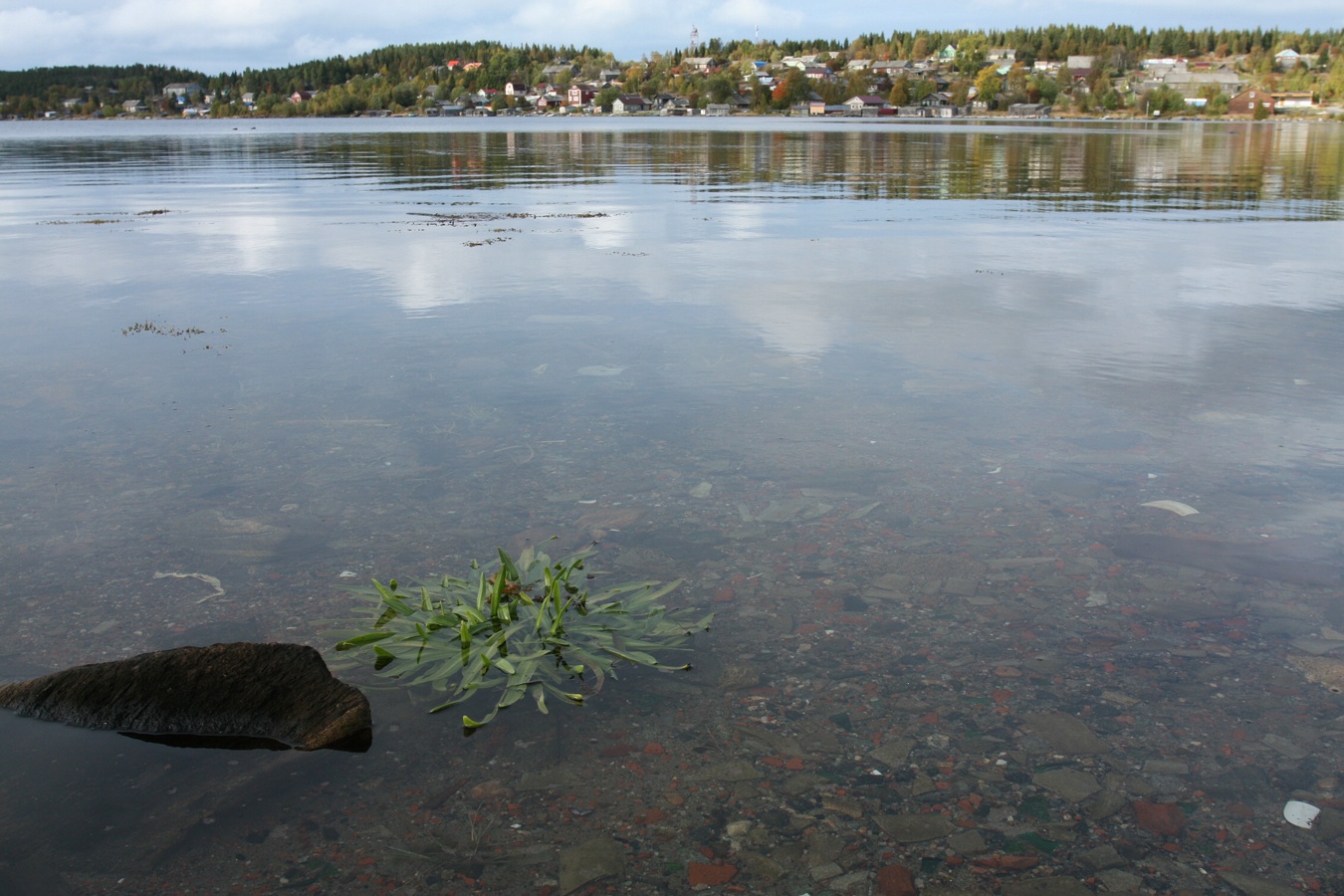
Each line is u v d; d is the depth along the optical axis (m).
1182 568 3.45
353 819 2.21
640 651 2.90
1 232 13.49
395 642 2.91
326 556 3.52
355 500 4.03
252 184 23.66
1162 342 6.79
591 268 10.15
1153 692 2.72
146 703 2.57
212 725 2.55
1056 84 132.50
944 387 5.68
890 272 9.84
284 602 3.17
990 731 2.55
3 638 2.95
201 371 6.02
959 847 2.13
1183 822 2.21
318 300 8.44
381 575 3.36
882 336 7.02
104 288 9.07
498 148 43.84
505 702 2.62
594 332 7.15
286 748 2.49
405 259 10.83
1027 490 4.16
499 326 7.36
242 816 2.22
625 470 4.38
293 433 4.86
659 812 2.24
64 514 3.88
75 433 4.86
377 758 2.43
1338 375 5.89
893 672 2.83
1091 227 13.87
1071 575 3.40
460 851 2.11
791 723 2.59
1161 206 17.02
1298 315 7.74
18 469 4.36
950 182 23.03
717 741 2.51
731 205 17.52
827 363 6.23
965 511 3.95
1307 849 2.12
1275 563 3.47
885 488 4.18
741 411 5.23
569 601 3.14
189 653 2.63
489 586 3.11
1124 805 2.26
